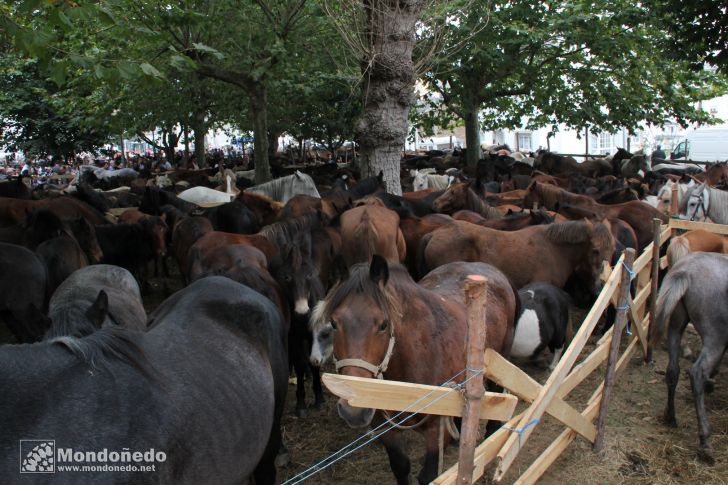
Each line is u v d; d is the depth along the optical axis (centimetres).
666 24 1327
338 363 303
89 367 235
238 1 1267
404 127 1033
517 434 334
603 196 1096
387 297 316
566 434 450
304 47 1409
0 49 959
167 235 972
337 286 326
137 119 1725
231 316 328
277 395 363
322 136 2617
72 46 1051
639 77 1798
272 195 1276
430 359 342
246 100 1853
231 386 286
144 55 1123
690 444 487
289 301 553
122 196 1625
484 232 680
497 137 5050
